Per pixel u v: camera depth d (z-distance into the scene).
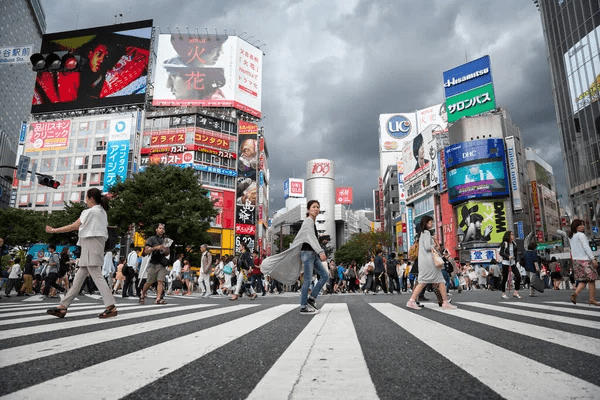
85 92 45.91
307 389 1.45
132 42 45.97
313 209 4.89
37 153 47.25
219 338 2.76
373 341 2.62
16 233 29.78
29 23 102.31
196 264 26.39
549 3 35.09
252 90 50.50
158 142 44.91
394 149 77.19
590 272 6.11
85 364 1.89
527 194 41.19
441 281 5.52
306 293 4.82
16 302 7.92
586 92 30.61
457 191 40.00
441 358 2.04
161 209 23.00
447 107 45.09
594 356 2.06
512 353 2.16
